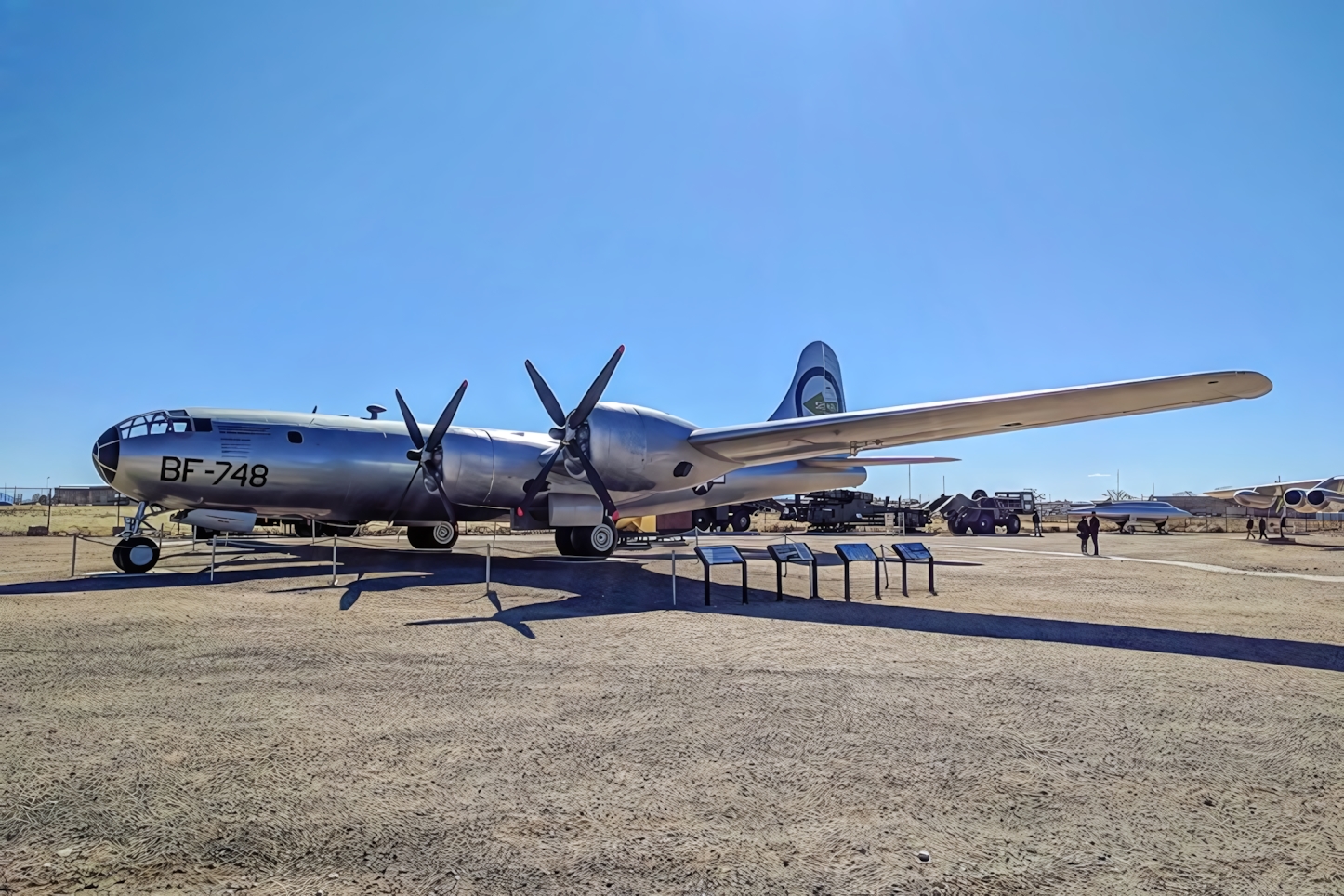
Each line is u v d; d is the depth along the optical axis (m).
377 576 14.22
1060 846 3.63
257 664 7.09
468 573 14.73
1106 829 3.81
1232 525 61.38
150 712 5.58
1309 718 5.70
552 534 36.34
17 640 8.02
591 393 15.00
